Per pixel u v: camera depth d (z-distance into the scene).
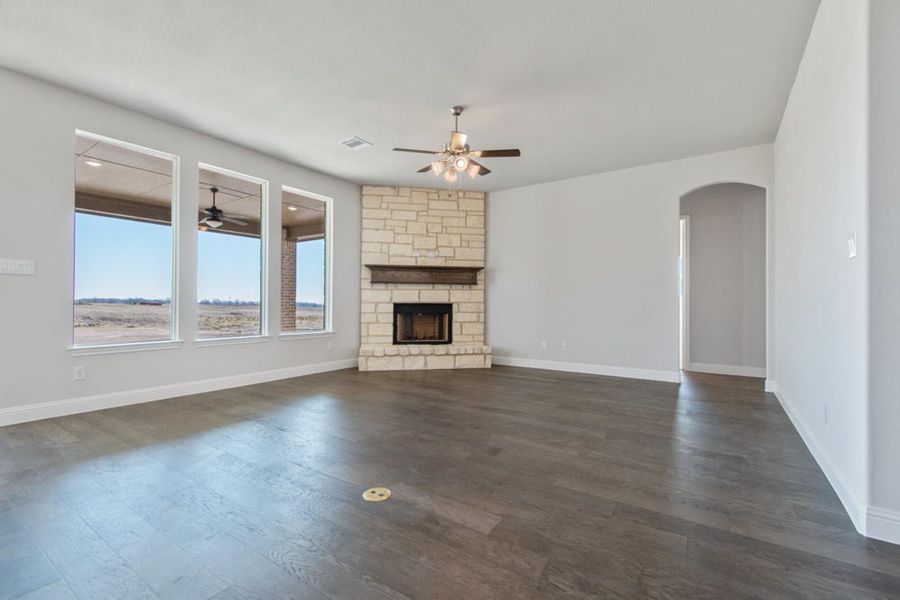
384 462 2.58
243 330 5.11
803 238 3.09
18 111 3.28
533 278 6.35
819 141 2.58
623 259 5.58
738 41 2.84
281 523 1.87
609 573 1.53
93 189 4.84
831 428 2.31
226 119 4.09
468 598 1.40
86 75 3.32
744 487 2.24
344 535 1.77
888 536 1.71
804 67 2.97
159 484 2.25
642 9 2.53
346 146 4.78
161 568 1.55
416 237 6.48
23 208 3.30
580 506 2.03
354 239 6.27
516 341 6.52
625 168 5.53
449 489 2.21
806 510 1.99
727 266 5.82
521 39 2.84
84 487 2.21
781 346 4.12
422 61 3.11
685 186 5.12
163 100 3.72
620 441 2.98
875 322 1.73
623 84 3.41
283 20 2.66
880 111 1.71
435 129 4.31
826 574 1.52
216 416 3.57
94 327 4.00
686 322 6.10
